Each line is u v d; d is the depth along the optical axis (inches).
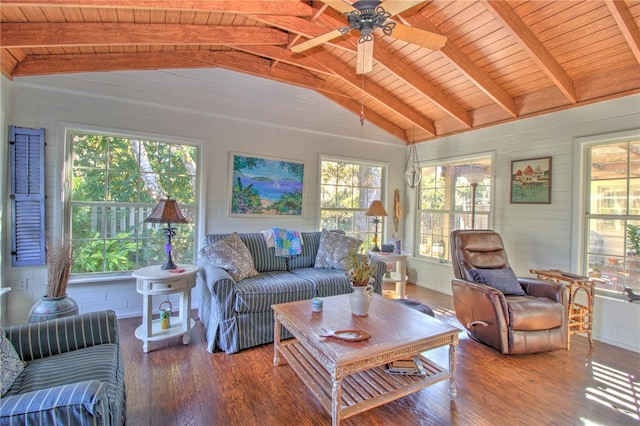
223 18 117.0
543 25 108.5
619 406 80.4
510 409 78.7
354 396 73.2
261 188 164.4
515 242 154.9
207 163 150.4
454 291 128.6
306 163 178.1
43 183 118.7
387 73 158.6
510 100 150.6
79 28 103.1
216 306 106.9
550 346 108.3
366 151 200.4
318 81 175.5
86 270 129.3
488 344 112.5
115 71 130.6
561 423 73.9
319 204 183.0
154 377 90.0
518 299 112.2
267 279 122.8
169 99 141.4
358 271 90.1
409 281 212.1
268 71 160.1
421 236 210.1
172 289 106.2
